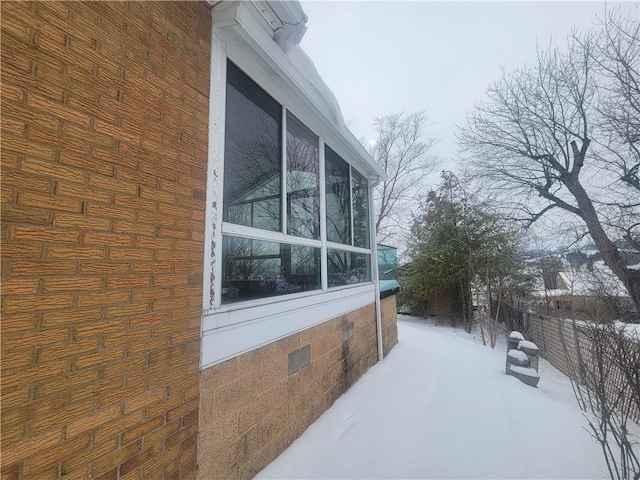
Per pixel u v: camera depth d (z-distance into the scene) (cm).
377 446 248
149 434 142
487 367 493
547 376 533
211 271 186
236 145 221
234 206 215
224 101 205
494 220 1116
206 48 190
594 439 269
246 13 202
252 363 218
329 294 356
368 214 545
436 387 385
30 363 102
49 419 107
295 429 264
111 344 128
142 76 147
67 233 114
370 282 519
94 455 119
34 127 106
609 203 830
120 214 134
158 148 154
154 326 147
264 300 237
